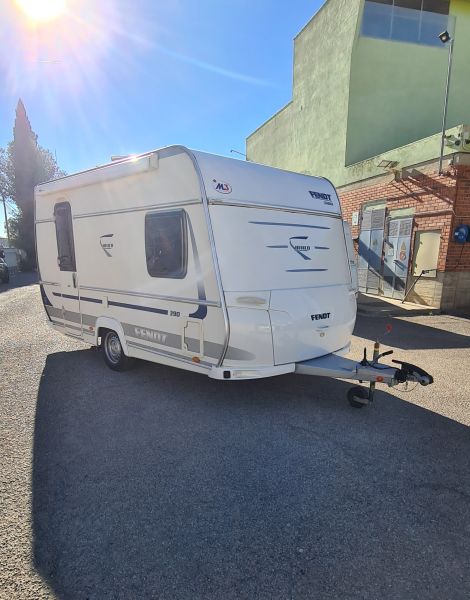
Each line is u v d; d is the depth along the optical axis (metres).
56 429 3.77
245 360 3.90
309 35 14.62
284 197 4.39
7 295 14.49
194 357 4.14
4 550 2.29
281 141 18.12
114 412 4.15
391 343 6.95
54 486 2.90
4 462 3.21
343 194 12.88
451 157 8.95
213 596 2.01
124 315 4.96
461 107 12.98
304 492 2.84
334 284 4.71
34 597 1.99
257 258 4.03
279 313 4.02
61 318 6.24
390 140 12.80
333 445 3.49
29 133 32.50
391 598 2.00
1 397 4.55
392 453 3.36
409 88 12.55
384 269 11.28
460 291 9.59
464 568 2.18
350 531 2.46
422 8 12.12
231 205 3.95
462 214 9.11
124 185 4.68
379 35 12.01
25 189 32.06
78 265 5.61
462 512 2.64
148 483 2.94
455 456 3.32
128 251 4.74
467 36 12.54
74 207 5.50
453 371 5.46
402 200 10.44
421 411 4.20
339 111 12.86
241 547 2.33
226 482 2.95
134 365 5.45
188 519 2.56
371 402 4.41
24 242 31.73
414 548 2.32
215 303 3.81
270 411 4.18
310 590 2.04
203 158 3.94
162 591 2.04
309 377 5.21
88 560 2.23
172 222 4.14
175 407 4.28
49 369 5.56
